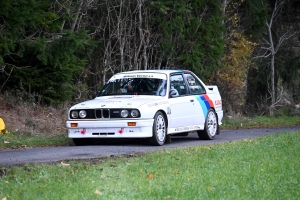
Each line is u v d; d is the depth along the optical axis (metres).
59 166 11.83
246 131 23.73
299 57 36.16
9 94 21.66
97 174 11.01
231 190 9.91
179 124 17.80
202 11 28.00
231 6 32.16
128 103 16.45
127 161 12.72
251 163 12.48
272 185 10.35
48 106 22.50
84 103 17.02
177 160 12.83
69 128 16.70
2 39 18.89
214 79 30.16
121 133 16.30
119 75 18.45
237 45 30.28
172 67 26.64
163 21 25.48
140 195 9.47
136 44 25.55
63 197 9.25
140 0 24.69
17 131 19.41
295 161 12.80
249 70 35.81
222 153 13.92
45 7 20.78
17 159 13.51
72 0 23.08
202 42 27.23
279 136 17.88
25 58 21.56
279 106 35.69
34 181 10.48
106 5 24.78
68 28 23.61
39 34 20.98
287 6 36.09
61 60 21.75
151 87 17.72
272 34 36.34
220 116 20.09
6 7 18.64
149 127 16.36
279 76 36.53
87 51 23.34
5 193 9.53
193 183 10.37
